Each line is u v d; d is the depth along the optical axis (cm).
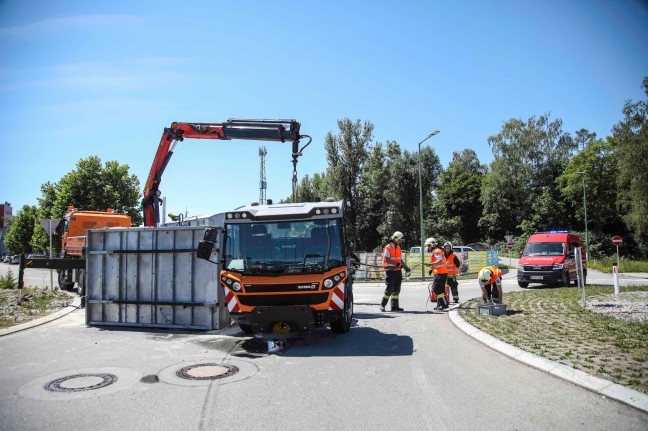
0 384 575
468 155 9181
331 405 499
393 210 5584
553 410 473
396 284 1255
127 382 586
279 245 838
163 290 1013
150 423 446
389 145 6034
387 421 451
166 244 1016
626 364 608
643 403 470
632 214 4578
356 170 5862
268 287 800
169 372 636
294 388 562
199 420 454
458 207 7588
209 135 1359
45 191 5050
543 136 6769
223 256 854
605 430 418
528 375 604
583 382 548
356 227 5838
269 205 909
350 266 963
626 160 4419
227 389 557
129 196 4525
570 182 6256
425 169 5572
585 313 1056
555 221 6419
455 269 1388
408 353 749
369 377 610
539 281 1894
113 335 927
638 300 1316
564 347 716
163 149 1390
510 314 1084
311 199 7106
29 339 882
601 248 5669
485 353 736
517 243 6134
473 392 539
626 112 4475
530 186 6875
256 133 1327
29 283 2508
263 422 450
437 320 1092
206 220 1435
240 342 852
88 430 429
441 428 432
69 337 903
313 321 787
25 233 7031
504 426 433
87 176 4353
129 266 1045
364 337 892
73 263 1256
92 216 2047
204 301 980
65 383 579
